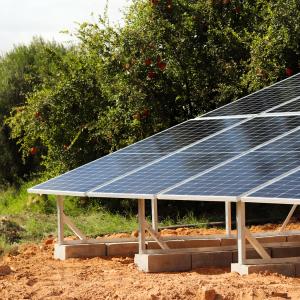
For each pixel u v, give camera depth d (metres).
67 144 26.12
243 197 11.41
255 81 23.09
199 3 24.69
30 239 19.22
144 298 10.80
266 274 12.45
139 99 24.08
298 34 23.08
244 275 12.48
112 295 11.17
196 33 24.66
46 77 27.19
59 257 15.18
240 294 10.83
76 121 25.78
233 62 24.11
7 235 19.34
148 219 23.19
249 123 15.44
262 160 12.92
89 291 11.54
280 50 23.22
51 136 26.19
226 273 13.07
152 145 15.52
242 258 12.71
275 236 15.91
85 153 26.05
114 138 24.80
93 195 13.12
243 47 24.44
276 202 11.05
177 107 24.91
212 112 17.22
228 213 16.06
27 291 11.77
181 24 24.39
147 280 12.38
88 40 25.50
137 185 13.05
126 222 21.94
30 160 32.31
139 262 13.73
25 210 25.70
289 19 23.16
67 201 25.50
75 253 15.12
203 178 12.63
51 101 25.72
